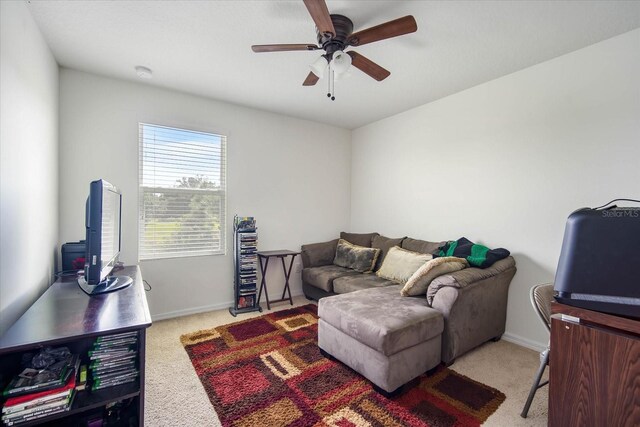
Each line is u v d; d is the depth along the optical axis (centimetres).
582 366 91
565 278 92
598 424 88
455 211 309
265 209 368
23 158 162
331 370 209
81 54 232
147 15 185
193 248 320
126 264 283
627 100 201
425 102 335
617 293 83
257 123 359
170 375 201
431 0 170
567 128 229
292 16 186
